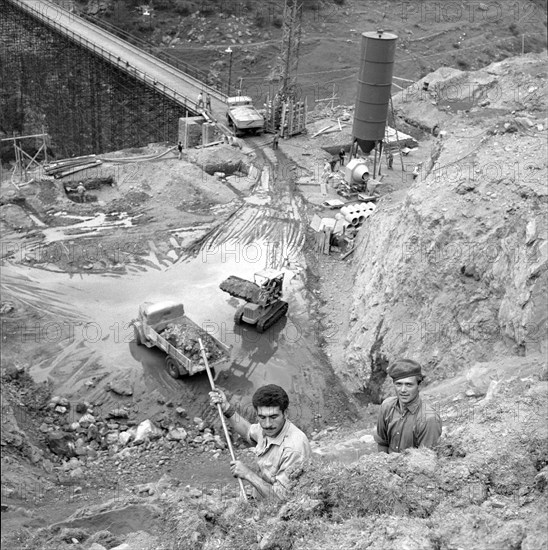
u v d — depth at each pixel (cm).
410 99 6250
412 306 3109
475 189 3114
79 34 7906
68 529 1159
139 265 4091
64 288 3838
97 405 3002
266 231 4503
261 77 10381
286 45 6175
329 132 6088
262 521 905
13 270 3978
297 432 960
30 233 4369
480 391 2286
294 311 3753
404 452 985
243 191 5044
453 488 923
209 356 3102
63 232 4409
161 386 3119
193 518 982
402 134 5716
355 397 3175
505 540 779
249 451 2614
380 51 4616
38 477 2236
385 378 3106
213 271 4069
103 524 1170
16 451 2384
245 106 6178
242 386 3166
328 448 1922
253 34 11031
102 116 8681
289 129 5925
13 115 9569
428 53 11194
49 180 4972
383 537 801
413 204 3238
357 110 4869
